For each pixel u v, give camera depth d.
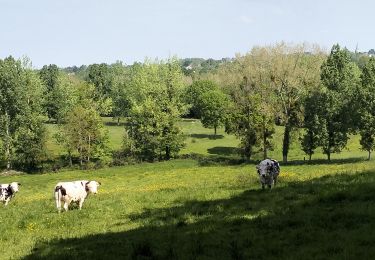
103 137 89.88
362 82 71.44
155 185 43.09
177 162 78.12
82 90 99.81
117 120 150.25
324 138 69.31
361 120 68.12
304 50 73.75
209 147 106.38
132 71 147.12
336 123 69.12
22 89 87.38
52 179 63.50
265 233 14.66
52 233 18.62
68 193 24.45
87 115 87.69
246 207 19.98
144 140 89.19
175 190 31.53
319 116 70.44
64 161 90.88
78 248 14.76
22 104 86.62
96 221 20.92
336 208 17.11
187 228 16.66
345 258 10.51
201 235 15.04
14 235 19.23
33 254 14.52
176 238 14.99
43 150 85.38
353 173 28.97
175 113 88.44
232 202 22.14
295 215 16.69
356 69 114.56
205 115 120.56
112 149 96.75
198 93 149.75
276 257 11.50
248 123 79.69
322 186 23.62
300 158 84.25
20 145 84.94
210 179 44.12
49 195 41.53
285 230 14.64
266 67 76.12
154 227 17.64
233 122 81.75
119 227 18.61
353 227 13.98
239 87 87.94
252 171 53.69
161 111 90.06
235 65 93.69
